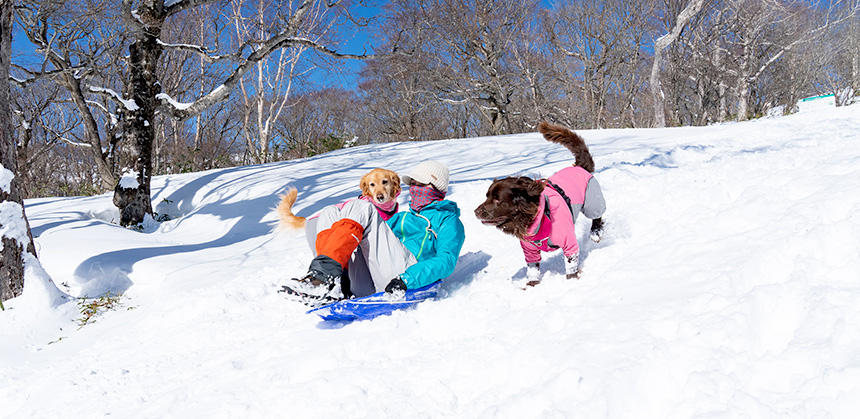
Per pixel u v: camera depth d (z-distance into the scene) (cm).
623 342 258
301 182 1123
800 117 1734
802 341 223
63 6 1143
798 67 3666
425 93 3412
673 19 3097
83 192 1766
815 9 3303
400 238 432
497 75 3120
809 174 469
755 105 4184
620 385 225
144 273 607
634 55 3275
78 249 674
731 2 3047
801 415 187
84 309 525
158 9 955
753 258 309
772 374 211
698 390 212
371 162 1398
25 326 486
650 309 289
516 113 3388
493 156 1318
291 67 2783
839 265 277
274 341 379
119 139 1608
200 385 320
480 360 283
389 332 353
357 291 413
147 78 990
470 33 2886
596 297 335
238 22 1905
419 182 451
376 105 3869
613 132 1611
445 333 340
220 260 644
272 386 299
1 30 517
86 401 329
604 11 3144
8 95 530
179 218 965
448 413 244
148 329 460
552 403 227
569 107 3359
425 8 2612
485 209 383
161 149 2566
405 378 280
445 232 429
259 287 513
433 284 414
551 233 388
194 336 416
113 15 1106
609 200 607
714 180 578
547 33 3216
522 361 265
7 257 506
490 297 387
